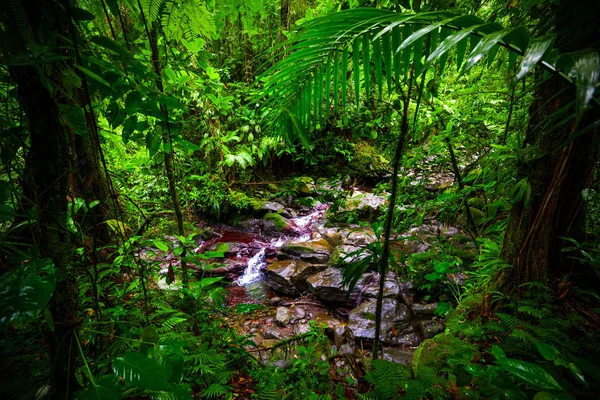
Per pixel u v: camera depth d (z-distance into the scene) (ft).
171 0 3.92
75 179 4.82
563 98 4.67
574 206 5.78
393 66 3.82
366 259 5.16
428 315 9.25
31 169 2.69
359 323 9.22
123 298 5.96
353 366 6.58
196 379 4.98
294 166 20.03
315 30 3.50
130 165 9.58
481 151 8.37
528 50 1.86
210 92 7.68
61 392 3.11
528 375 2.17
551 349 2.41
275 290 12.50
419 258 10.40
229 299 11.93
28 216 2.62
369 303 10.00
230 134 13.46
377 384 4.31
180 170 12.97
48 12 2.36
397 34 3.47
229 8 4.78
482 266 7.08
